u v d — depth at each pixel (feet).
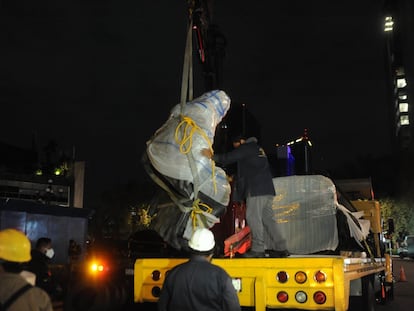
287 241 22.58
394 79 339.16
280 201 22.85
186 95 19.53
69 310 27.50
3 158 155.94
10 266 10.57
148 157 19.02
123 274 26.20
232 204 21.81
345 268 19.10
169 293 12.62
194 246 12.71
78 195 133.90
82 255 66.74
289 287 18.44
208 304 12.21
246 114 26.50
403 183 231.91
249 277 18.78
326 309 18.08
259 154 20.59
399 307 40.93
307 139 32.12
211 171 18.58
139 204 195.62
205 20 30.68
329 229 22.48
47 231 84.53
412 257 161.17
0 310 10.11
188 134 18.44
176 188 18.67
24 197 121.60
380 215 39.91
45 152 148.25
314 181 22.82
